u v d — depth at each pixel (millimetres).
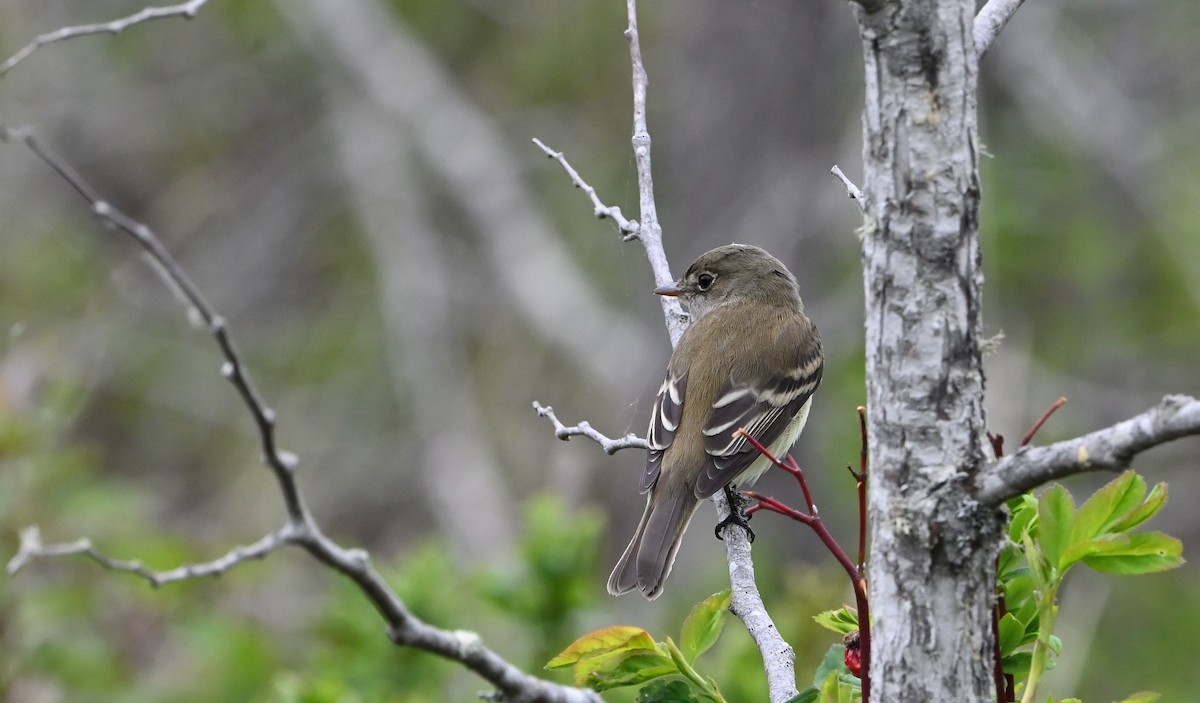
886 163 4332
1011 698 4766
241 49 21156
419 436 18922
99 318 18625
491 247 19375
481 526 18109
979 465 4273
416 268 19562
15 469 10453
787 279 9758
